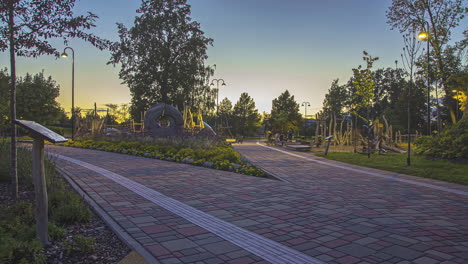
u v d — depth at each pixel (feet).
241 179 29.94
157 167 36.99
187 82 124.47
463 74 54.19
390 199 22.58
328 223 16.19
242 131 256.52
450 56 61.21
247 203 20.34
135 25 119.75
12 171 18.93
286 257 11.81
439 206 20.63
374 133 65.10
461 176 32.96
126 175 30.63
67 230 14.76
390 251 12.50
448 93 61.98
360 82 88.12
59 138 11.88
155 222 15.99
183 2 122.42
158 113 75.66
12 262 10.55
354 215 17.85
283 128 189.47
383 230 15.16
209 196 22.26
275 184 27.78
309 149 73.26
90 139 79.30
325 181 30.09
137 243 13.05
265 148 81.46
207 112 144.05
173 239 13.60
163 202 20.20
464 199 23.04
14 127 18.72
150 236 13.93
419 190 26.50
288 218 16.98
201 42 123.65
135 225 15.47
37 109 133.39
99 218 16.96
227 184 27.14
